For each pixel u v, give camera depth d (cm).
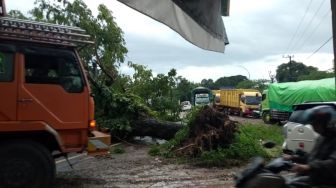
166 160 1369
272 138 1997
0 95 870
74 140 948
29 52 901
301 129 1197
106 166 1261
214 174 1169
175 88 2353
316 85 2828
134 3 353
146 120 1772
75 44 944
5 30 873
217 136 1365
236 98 4950
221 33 464
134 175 1141
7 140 863
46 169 871
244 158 1355
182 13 391
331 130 447
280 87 3203
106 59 2348
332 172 426
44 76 910
